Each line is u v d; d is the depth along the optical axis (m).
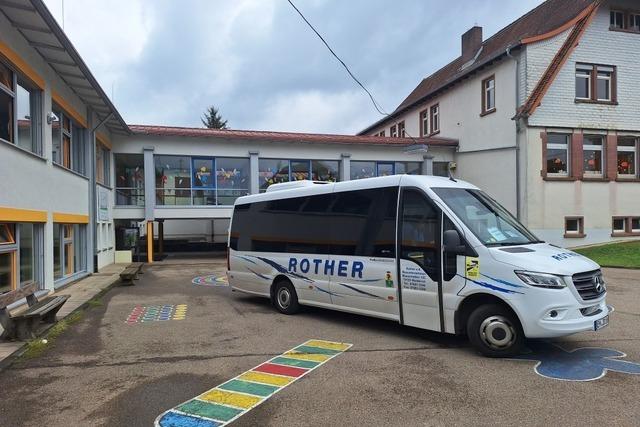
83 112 15.75
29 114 11.37
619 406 4.43
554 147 20.95
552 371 5.46
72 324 8.30
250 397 4.79
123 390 5.05
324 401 4.66
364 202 7.88
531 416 4.23
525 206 20.45
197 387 5.11
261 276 9.79
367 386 5.07
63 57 11.55
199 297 11.32
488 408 4.43
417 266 6.88
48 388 5.13
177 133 22.17
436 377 5.32
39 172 11.07
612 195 21.33
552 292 5.66
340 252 8.16
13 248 9.77
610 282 12.54
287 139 23.66
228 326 8.11
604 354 6.11
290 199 9.35
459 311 6.42
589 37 21.08
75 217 14.32
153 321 8.56
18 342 6.79
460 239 6.40
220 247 28.08
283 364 5.89
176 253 26.45
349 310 7.98
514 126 21.00
